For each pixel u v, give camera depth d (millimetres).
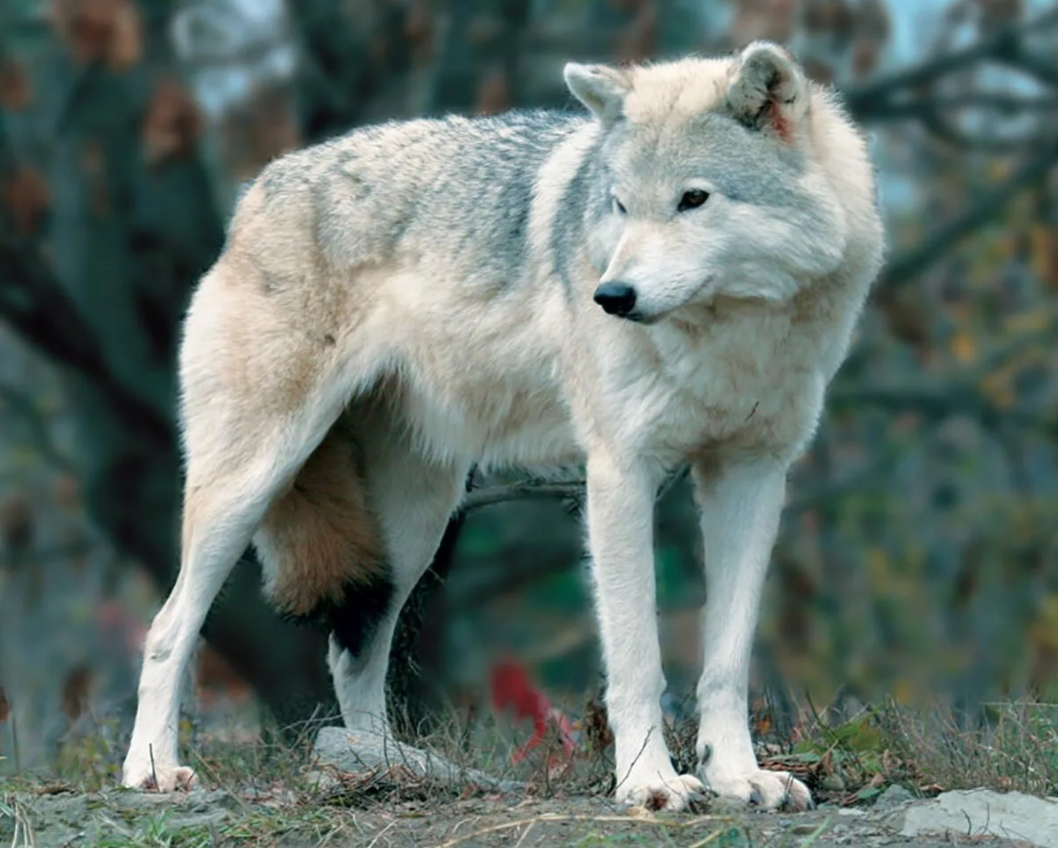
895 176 21328
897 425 21422
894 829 8359
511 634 24609
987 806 8469
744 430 9500
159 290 18547
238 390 10828
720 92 9023
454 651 22359
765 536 9594
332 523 11281
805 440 9648
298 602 11391
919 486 21938
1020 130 20141
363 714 11375
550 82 18719
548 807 8805
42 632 26391
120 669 22969
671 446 9484
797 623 18969
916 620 19781
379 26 18438
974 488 21844
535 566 19234
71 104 18156
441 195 10648
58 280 18312
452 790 9367
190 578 10664
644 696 9164
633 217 9047
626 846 8117
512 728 12453
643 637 9250
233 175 18828
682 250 8883
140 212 18312
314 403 10812
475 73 18125
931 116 19266
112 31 16562
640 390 9375
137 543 19172
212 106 18766
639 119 9125
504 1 18109
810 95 9258
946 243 19219
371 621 11469
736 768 9070
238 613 16812
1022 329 21141
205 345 10984
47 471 26766
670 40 19750
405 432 11414
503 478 14781
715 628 9477
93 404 19000
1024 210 20562
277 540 11297
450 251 10508
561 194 10039
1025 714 10180
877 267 9453
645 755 9016
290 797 9234
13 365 29641
